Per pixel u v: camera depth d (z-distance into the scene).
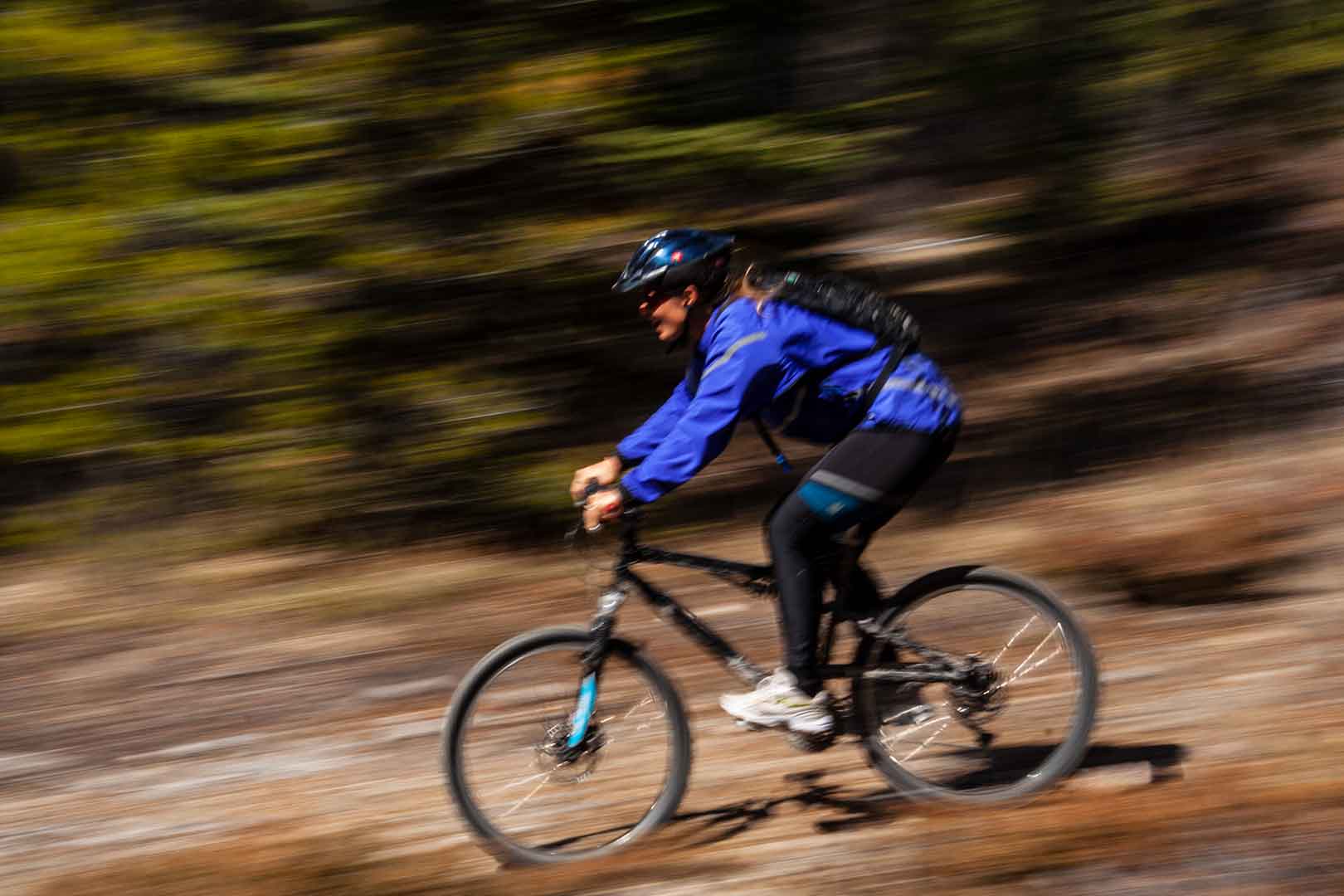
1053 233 9.25
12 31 7.52
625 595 4.48
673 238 4.34
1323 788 4.29
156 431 7.87
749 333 4.16
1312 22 8.63
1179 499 7.52
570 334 8.08
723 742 5.43
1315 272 9.48
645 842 4.57
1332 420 8.23
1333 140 9.39
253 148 7.66
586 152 7.78
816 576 4.40
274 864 4.48
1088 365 9.05
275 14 7.82
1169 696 5.43
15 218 7.67
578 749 4.47
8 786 5.47
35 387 7.73
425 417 7.94
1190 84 8.97
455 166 7.69
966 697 4.57
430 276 7.75
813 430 4.38
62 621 7.17
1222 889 3.79
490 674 4.48
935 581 4.58
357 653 6.68
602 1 7.67
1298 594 6.33
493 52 7.68
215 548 7.83
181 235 7.77
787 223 8.33
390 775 5.39
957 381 9.18
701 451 4.14
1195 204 9.59
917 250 8.73
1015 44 8.28
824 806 4.79
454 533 8.00
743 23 7.78
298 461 7.90
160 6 7.89
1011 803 4.60
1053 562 6.99
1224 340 9.16
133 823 5.08
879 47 8.17
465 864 4.60
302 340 7.79
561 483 7.89
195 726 5.96
